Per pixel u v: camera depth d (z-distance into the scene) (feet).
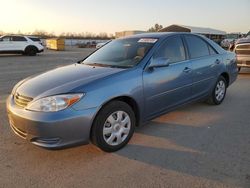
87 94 11.42
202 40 18.47
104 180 10.32
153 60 14.17
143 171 10.91
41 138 11.14
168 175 10.61
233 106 19.84
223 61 19.71
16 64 51.60
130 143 13.46
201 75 17.42
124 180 10.30
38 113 10.96
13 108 11.89
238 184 9.94
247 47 33.81
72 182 10.21
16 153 12.42
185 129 15.30
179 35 16.71
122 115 12.78
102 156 12.16
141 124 13.96
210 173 10.69
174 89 15.29
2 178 10.47
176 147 13.03
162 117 17.24
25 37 76.95
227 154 12.28
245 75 35.76
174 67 15.28
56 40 117.39
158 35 16.10
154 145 13.25
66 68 14.74
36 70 41.96
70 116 11.00
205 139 13.94
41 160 11.82
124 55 14.99
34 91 11.73
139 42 15.69
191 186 9.86
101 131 11.96
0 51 72.18
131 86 12.85
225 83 20.67
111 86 12.13
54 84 12.01
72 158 11.99
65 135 11.05
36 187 9.91
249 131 15.01
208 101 19.79
